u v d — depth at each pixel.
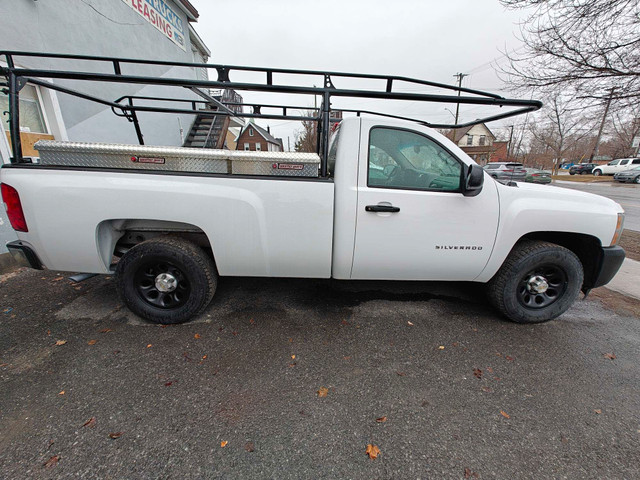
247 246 2.47
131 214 2.32
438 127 3.88
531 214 2.54
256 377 2.10
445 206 2.46
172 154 2.32
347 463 1.53
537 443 1.67
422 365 2.27
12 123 2.25
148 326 2.64
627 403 1.97
